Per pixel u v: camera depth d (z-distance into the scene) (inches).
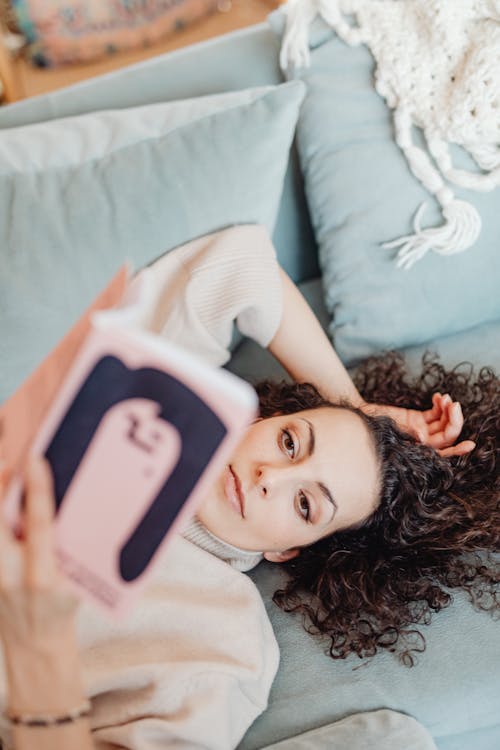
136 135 36.4
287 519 33.7
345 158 40.1
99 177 35.1
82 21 80.2
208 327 36.2
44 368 17.4
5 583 16.3
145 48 84.4
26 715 18.2
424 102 38.6
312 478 33.9
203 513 34.3
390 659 32.3
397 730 29.1
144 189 35.1
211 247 35.9
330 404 37.7
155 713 28.6
